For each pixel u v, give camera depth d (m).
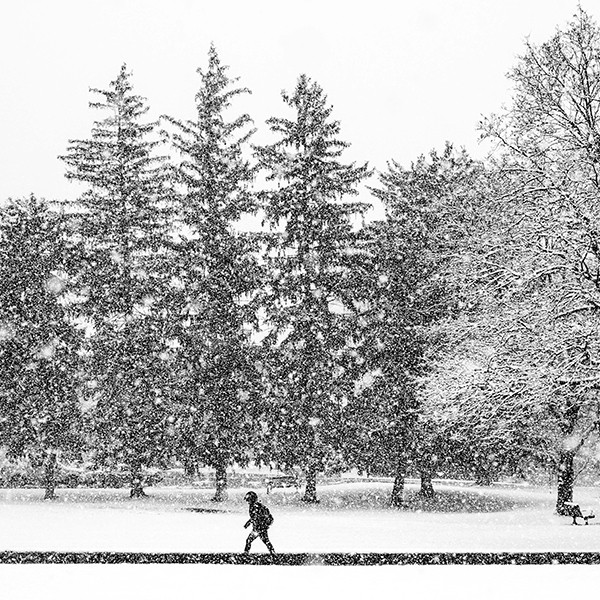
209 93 41.94
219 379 37.97
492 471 37.09
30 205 42.25
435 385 24.08
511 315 22.84
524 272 22.89
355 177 41.47
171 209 41.47
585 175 22.47
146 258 40.38
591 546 19.09
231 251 39.66
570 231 21.64
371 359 39.16
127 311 40.25
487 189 26.52
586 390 21.84
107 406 38.44
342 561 16.23
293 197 40.81
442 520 29.38
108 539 18.92
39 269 41.12
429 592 12.59
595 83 23.52
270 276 39.69
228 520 26.25
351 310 40.50
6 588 12.61
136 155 41.81
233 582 13.45
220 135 41.66
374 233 41.72
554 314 22.19
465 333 25.42
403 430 37.91
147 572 14.62
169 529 22.12
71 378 40.16
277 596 12.02
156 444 37.66
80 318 40.88
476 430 25.69
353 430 37.97
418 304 37.97
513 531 23.53
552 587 13.22
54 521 24.53
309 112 42.12
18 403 39.47
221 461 37.31
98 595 11.96
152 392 38.22
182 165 41.00
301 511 33.88
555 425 29.94
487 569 15.60
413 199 41.03
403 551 16.52
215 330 39.00
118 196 41.72
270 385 38.69
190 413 37.25
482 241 24.97
